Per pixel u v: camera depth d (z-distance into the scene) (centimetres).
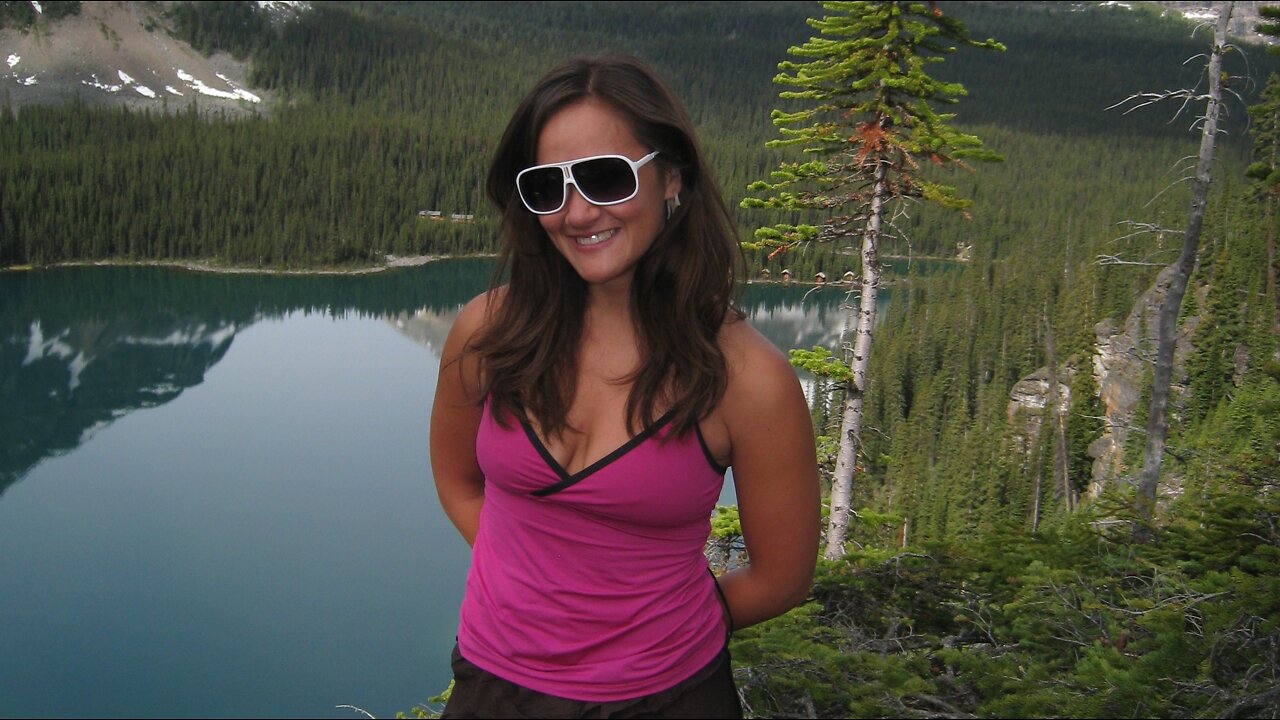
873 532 1288
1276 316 3203
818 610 418
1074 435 4219
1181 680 324
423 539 4666
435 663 3356
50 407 6819
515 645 175
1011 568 451
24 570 4150
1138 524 507
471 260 13012
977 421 5209
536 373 169
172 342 8788
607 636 172
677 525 173
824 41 1230
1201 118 1355
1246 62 1323
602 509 168
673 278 169
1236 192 4872
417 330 10031
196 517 4919
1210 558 454
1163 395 1409
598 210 166
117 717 2927
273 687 3144
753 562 188
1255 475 537
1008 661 360
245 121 15088
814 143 1294
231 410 7144
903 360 6594
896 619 417
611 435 168
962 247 11131
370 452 6338
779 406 169
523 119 174
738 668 349
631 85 170
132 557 4347
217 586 4028
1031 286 7506
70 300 9744
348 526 4825
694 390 164
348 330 9831
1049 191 14012
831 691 336
